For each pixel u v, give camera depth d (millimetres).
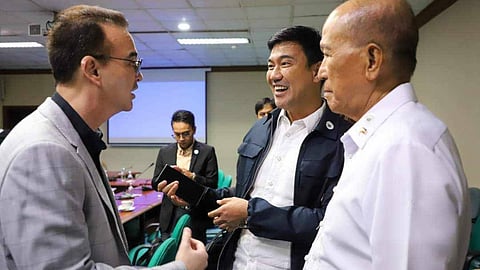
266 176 1399
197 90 8539
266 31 5793
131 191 4207
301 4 4586
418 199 646
